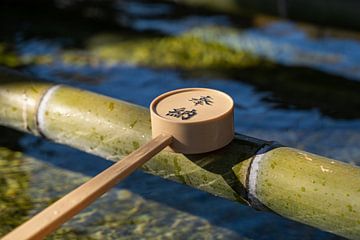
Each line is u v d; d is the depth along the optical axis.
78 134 1.68
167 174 1.50
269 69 3.01
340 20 3.24
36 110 1.75
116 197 1.89
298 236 1.71
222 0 3.75
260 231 1.73
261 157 1.38
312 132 2.37
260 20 3.60
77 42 3.33
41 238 1.02
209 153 1.42
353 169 1.31
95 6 3.94
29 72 2.90
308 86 2.81
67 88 1.78
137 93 2.70
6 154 2.14
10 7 3.90
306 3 3.31
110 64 3.02
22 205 1.83
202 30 3.49
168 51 3.19
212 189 1.45
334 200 1.28
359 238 1.29
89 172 2.04
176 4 3.95
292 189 1.33
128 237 1.69
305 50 3.22
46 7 3.91
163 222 1.76
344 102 2.65
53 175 2.01
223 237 1.70
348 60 3.10
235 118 2.49
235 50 3.22
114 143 1.61
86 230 1.71
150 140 1.40
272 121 2.47
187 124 1.30
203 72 2.96
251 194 1.40
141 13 3.82
